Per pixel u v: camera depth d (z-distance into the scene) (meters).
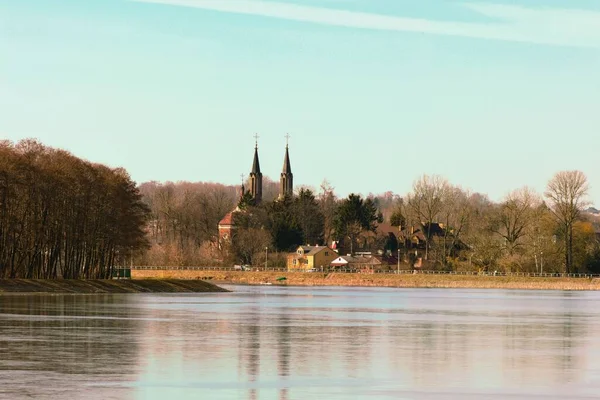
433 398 72.31
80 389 73.88
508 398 72.69
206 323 142.62
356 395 73.19
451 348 108.50
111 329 127.50
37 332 121.38
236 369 86.88
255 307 196.25
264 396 72.31
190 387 76.06
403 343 114.00
